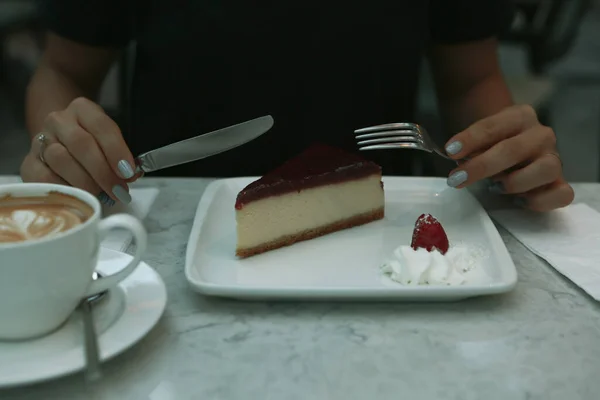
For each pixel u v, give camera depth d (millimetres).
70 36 1338
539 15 2643
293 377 607
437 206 1029
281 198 868
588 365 628
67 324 636
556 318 714
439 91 1545
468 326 696
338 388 593
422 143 988
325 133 1388
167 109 1368
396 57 1383
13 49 3670
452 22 1417
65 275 576
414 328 692
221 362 627
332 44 1328
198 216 921
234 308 729
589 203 1070
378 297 716
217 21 1298
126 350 617
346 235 937
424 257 781
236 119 1367
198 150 939
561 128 3457
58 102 1250
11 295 558
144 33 1348
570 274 798
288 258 857
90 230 596
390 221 982
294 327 692
